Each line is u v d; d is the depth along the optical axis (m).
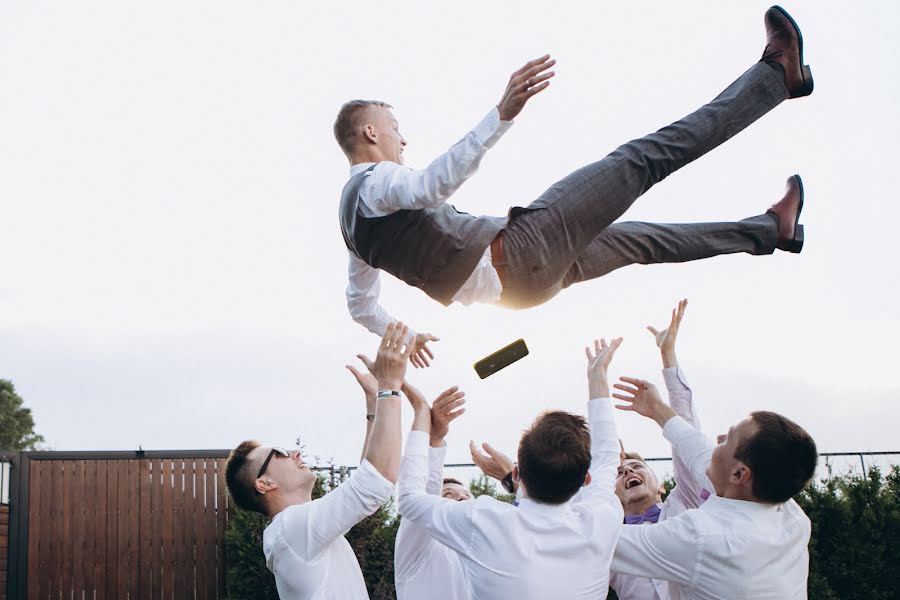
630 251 3.42
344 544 2.97
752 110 3.15
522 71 2.63
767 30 3.24
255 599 8.49
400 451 2.81
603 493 2.67
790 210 3.56
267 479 3.11
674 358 3.28
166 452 9.31
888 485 7.82
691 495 3.17
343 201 3.12
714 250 3.48
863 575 7.39
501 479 3.41
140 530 9.15
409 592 2.90
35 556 8.95
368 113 3.27
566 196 3.07
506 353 3.04
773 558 2.51
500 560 2.46
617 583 3.27
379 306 3.66
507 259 3.05
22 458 9.08
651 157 3.07
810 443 2.53
